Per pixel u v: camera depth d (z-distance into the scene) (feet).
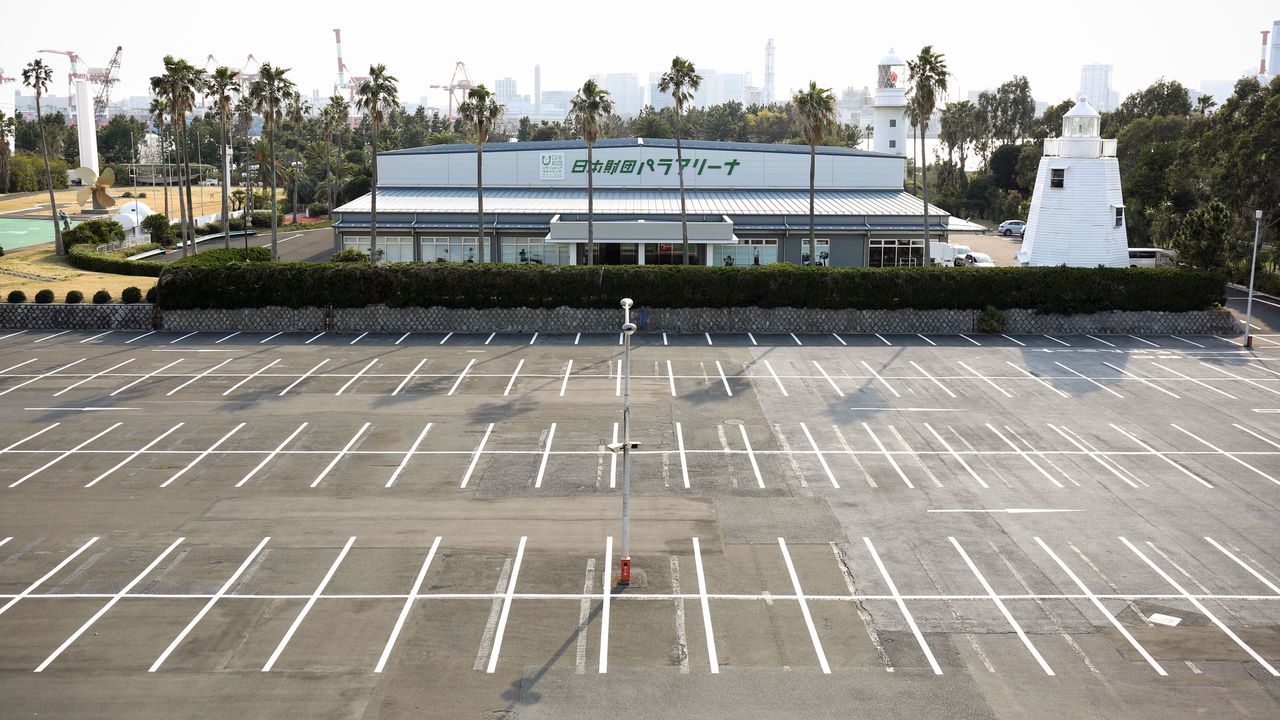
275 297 202.80
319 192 502.38
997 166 476.13
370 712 68.64
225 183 282.97
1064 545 96.78
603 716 68.54
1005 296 203.31
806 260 277.85
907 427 135.74
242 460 120.47
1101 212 221.25
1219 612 83.35
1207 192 329.11
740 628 80.43
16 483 112.27
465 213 272.72
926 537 98.48
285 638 78.23
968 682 72.74
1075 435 132.57
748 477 115.34
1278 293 241.35
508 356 178.09
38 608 82.89
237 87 285.64
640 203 286.66
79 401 146.30
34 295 222.28
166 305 202.49
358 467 118.11
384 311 203.41
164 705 69.31
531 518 102.89
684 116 617.21
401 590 86.63
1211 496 110.22
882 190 311.47
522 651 76.74
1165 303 202.39
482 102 239.30
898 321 203.82
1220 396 153.07
